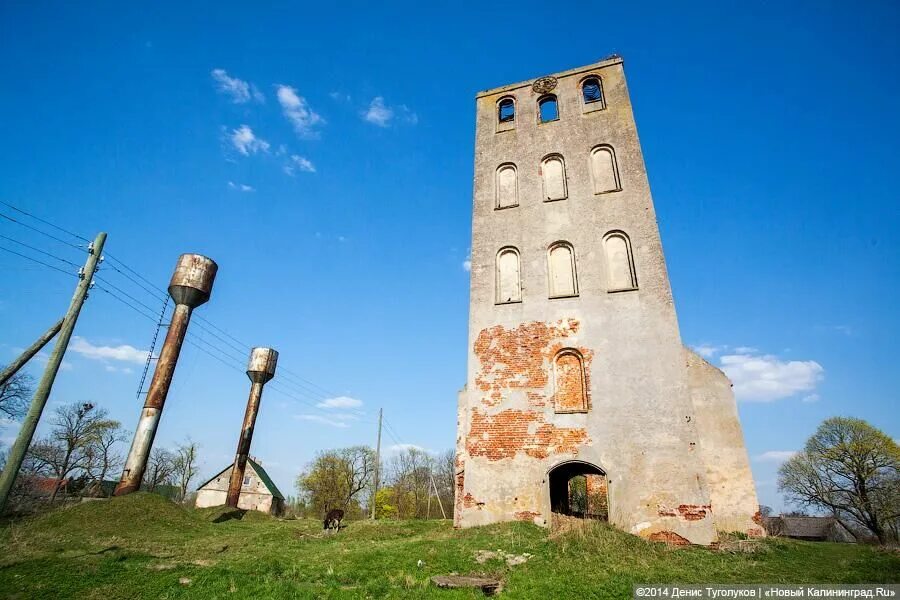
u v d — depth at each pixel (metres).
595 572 12.05
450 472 79.69
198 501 68.44
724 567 13.23
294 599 9.95
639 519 16.50
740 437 19.97
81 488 52.81
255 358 46.03
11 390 43.16
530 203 22.91
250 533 25.27
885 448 41.00
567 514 21.77
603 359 18.88
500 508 17.92
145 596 10.17
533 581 11.19
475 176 24.58
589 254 20.83
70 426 53.91
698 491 16.36
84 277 15.81
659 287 19.34
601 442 17.73
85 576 11.49
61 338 14.91
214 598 9.98
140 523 23.34
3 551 14.36
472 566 12.68
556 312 20.17
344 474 69.56
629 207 21.22
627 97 23.88
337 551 15.61
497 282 21.77
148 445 28.45
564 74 25.64
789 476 46.53
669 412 17.53
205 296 32.78
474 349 20.58
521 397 19.25
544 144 24.25
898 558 15.10
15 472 13.30
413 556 13.46
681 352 18.17
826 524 54.47
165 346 30.75
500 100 26.69
